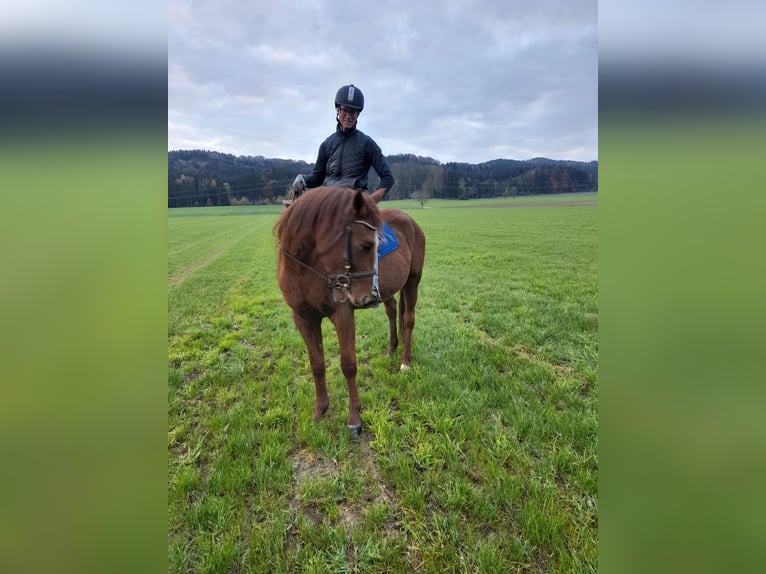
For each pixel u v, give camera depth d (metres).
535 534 1.87
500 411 2.88
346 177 3.27
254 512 2.10
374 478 2.35
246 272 9.80
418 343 4.30
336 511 2.09
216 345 4.59
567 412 2.82
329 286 2.43
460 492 2.14
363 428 2.83
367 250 2.34
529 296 6.39
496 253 11.84
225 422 2.90
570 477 2.21
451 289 7.07
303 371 3.76
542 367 3.58
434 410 2.88
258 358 4.14
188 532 1.98
